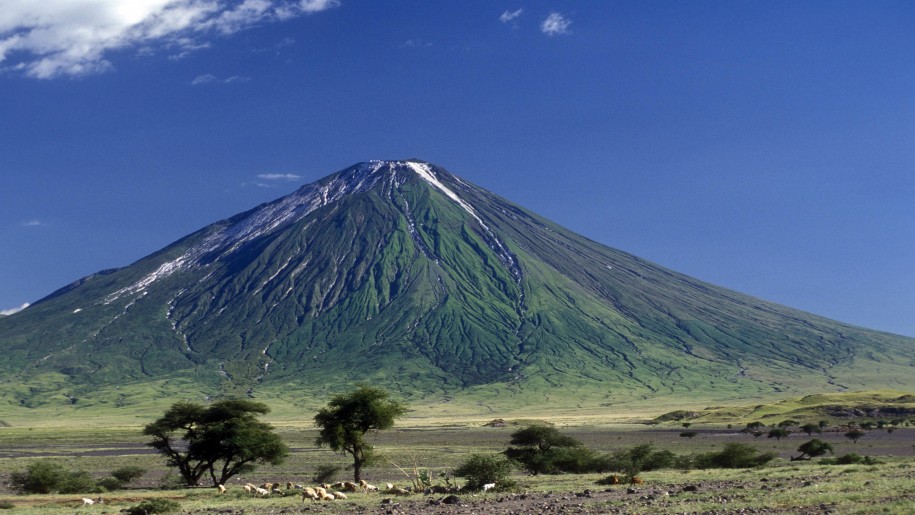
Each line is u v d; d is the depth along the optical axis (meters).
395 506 40.78
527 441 74.38
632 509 34.38
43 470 64.38
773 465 71.94
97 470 92.56
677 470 68.00
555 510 35.41
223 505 45.38
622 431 163.12
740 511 31.86
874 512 29.67
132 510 41.69
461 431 173.88
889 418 163.62
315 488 49.16
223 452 68.81
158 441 70.31
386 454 107.69
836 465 63.50
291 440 150.50
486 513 35.47
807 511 30.94
